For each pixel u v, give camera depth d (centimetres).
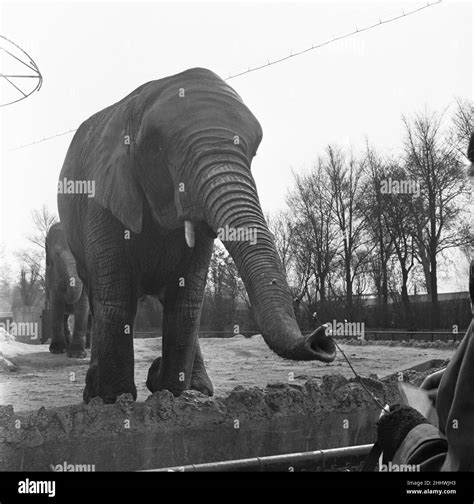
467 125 2389
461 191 2347
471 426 169
